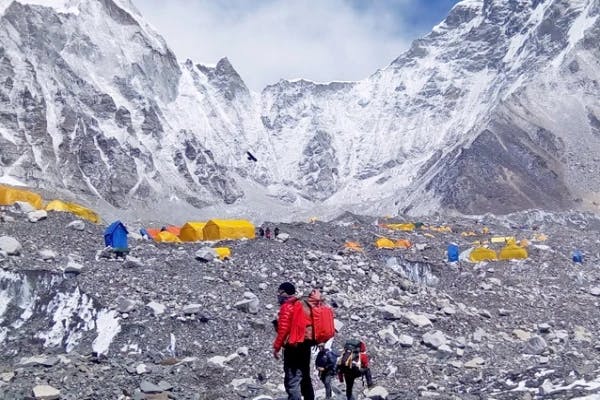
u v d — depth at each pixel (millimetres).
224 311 23141
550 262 44812
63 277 23359
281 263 29531
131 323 21156
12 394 15781
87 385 16797
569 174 175625
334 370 14586
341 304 26031
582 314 32469
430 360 22000
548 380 16344
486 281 37219
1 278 22797
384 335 23344
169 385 17172
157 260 27562
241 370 19250
